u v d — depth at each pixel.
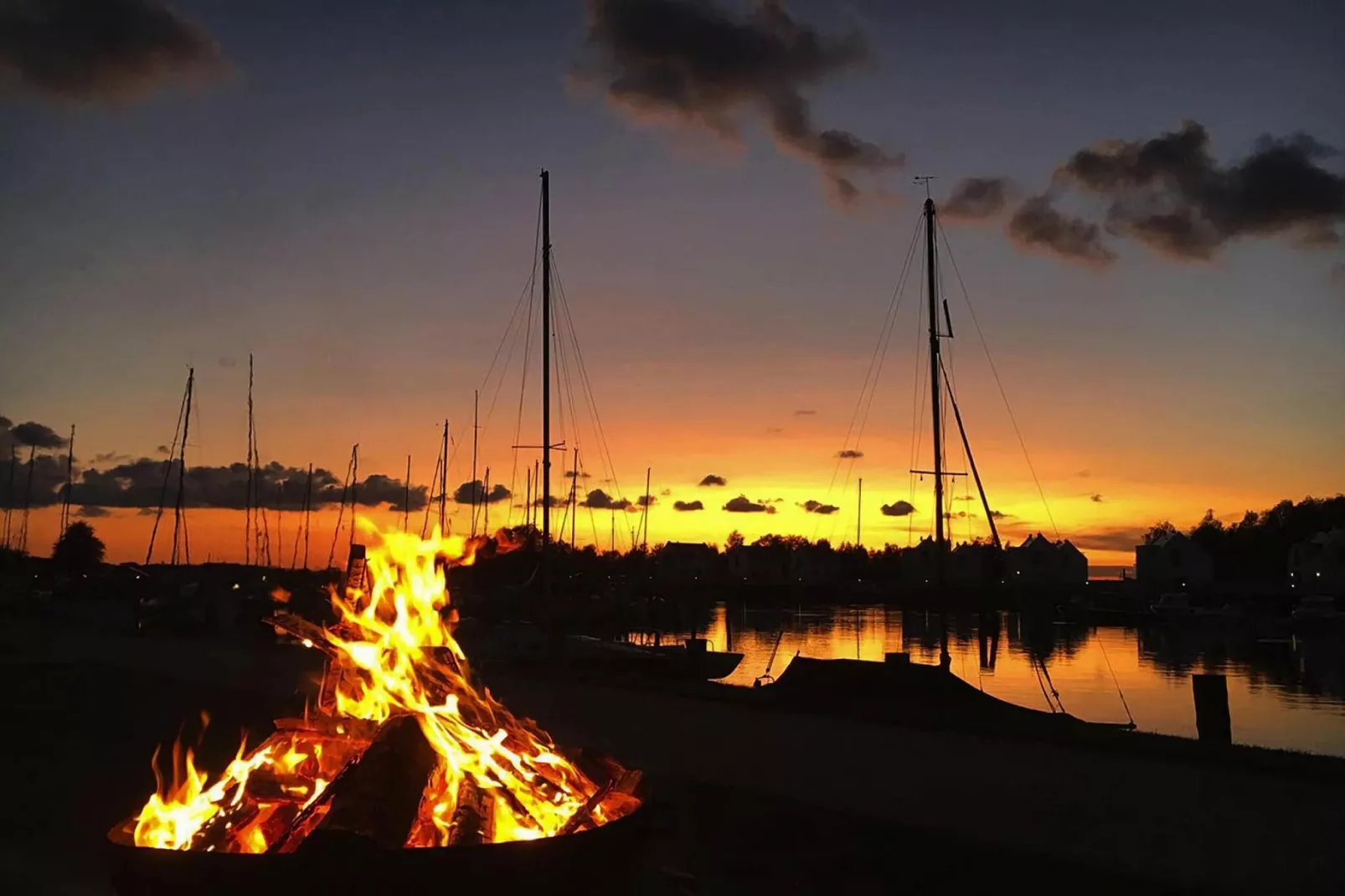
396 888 4.04
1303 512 103.31
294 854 4.00
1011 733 12.41
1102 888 6.66
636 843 5.00
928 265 28.06
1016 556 99.50
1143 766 10.24
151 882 4.16
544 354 30.17
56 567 77.56
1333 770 10.01
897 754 10.90
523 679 18.41
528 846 4.26
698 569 105.12
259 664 20.34
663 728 12.56
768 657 37.84
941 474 27.31
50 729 12.83
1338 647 50.34
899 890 6.72
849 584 96.75
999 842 7.58
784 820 8.20
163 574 48.62
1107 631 62.34
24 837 7.73
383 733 5.10
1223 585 90.19
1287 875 6.83
